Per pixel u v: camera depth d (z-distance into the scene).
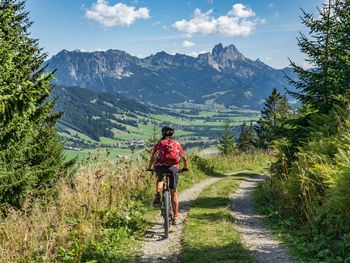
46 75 11.10
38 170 16.47
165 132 9.58
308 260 7.17
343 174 8.48
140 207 11.79
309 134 14.24
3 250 7.30
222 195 15.59
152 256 7.61
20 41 16.22
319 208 8.86
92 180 11.13
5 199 13.63
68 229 8.36
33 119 14.77
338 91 15.30
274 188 14.01
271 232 9.56
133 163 16.47
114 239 8.30
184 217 11.06
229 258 7.15
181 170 9.87
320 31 15.60
